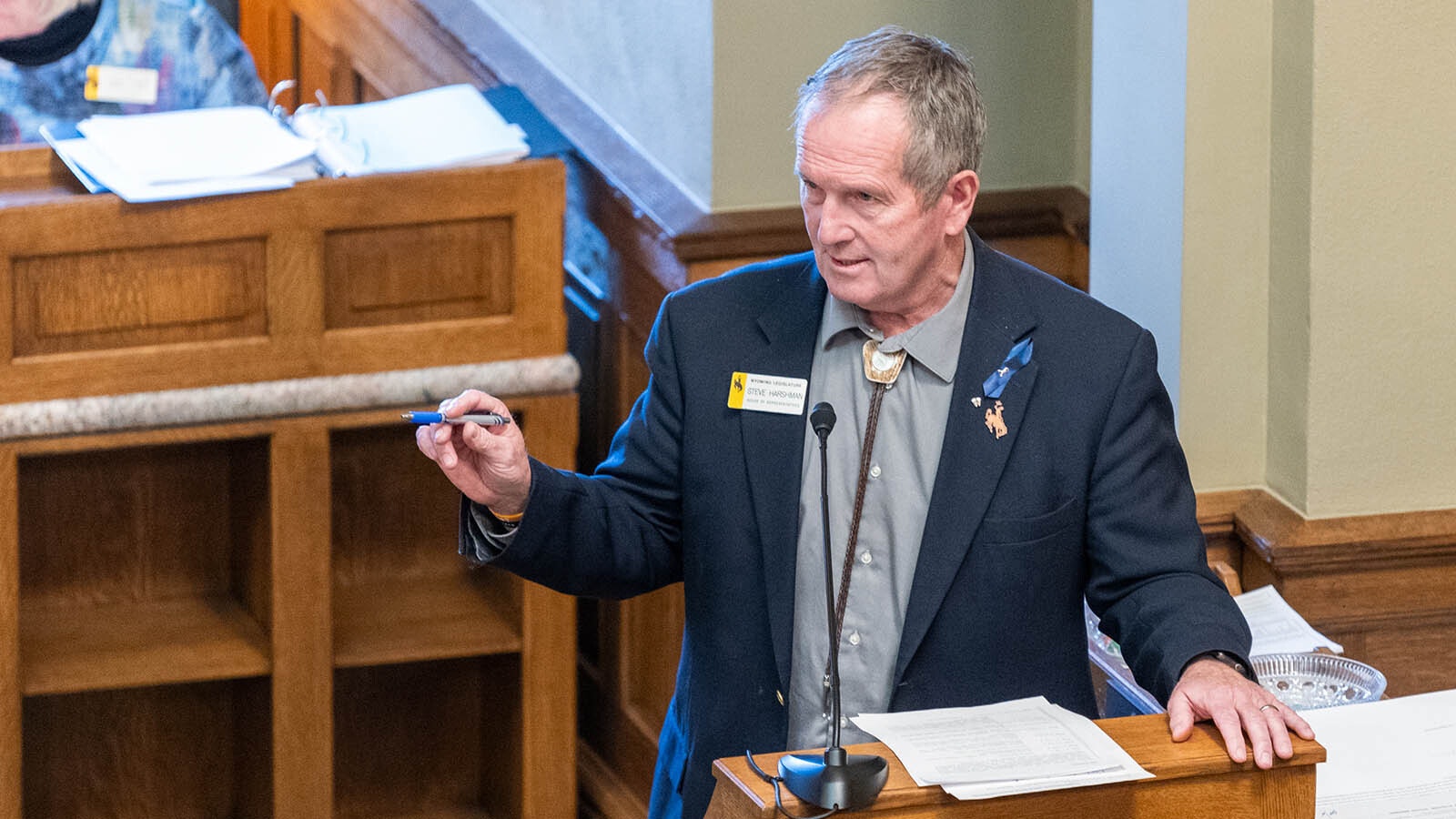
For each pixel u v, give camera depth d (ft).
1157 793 17.40
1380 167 29.35
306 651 33.81
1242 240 30.55
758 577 21.65
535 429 34.71
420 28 44.14
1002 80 36.19
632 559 22.35
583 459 41.06
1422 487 30.58
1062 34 36.35
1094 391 21.43
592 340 40.06
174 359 32.09
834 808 15.87
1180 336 30.71
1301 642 27.17
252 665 33.83
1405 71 29.09
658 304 36.14
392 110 36.19
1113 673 26.35
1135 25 31.04
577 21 39.52
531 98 40.83
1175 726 18.10
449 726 39.01
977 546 21.09
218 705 37.06
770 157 34.76
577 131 38.81
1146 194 31.24
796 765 16.34
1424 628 30.81
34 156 33.94
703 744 21.89
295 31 46.29
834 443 21.61
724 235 34.27
